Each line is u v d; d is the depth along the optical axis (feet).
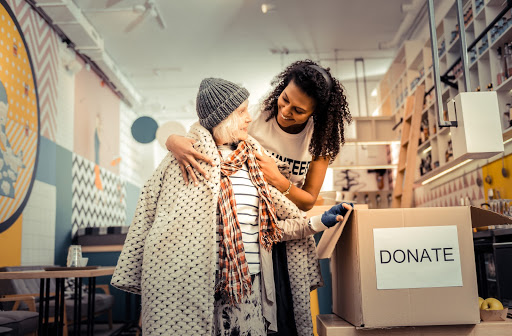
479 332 5.62
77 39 23.50
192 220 5.51
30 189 19.25
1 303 14.10
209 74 31.78
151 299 5.36
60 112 22.86
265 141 6.82
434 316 5.55
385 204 28.63
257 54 29.14
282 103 6.23
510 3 12.96
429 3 8.89
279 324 6.09
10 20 18.17
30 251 19.20
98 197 27.76
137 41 26.89
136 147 37.01
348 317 6.07
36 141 19.83
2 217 17.01
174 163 5.82
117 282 5.61
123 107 33.81
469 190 19.11
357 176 29.96
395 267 5.62
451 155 20.10
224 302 5.59
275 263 6.24
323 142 6.61
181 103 37.04
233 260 5.53
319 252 6.42
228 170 5.88
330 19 25.34
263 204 6.03
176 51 28.37
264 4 23.50
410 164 19.66
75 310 13.75
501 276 10.55
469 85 8.38
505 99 14.92
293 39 27.37
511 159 15.71
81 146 25.53
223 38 26.99
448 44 19.92
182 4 23.34
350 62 30.83
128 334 17.52
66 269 11.84
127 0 22.38
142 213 5.81
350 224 5.98
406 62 24.95
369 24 26.02
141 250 5.73
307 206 6.63
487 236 11.23
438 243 5.67
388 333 5.65
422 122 24.06
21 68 18.84
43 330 12.59
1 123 17.06
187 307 5.31
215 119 5.81
